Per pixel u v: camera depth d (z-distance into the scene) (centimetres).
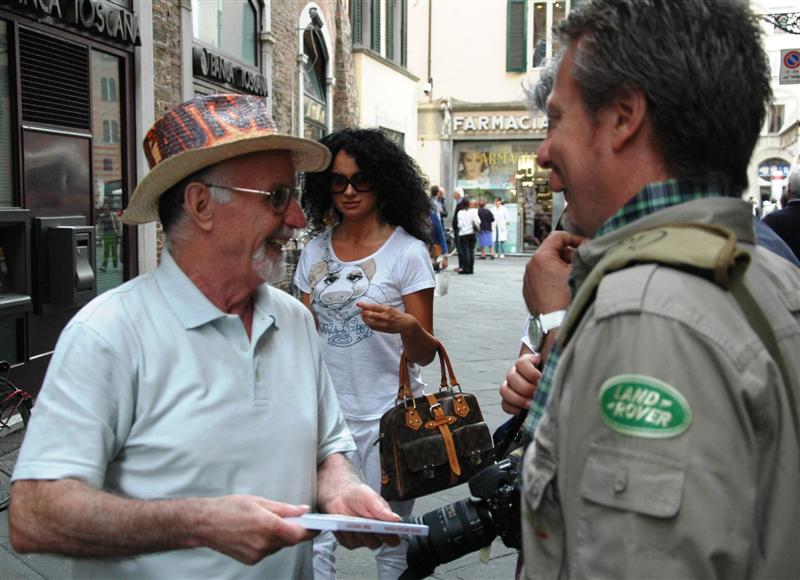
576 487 102
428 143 2389
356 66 1691
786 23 1168
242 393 158
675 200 111
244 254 162
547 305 168
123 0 704
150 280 161
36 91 577
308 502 166
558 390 108
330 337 282
